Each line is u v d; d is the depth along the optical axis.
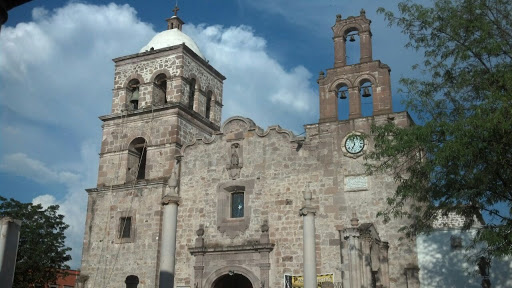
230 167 34.81
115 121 39.84
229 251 32.69
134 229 35.53
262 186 33.62
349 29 35.53
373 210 30.50
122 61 41.88
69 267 44.22
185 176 36.12
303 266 29.75
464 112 19.44
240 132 35.41
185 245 34.41
